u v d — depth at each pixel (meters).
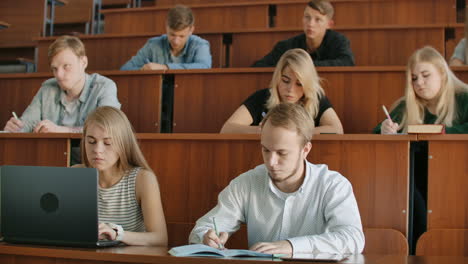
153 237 1.42
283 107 1.30
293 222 1.39
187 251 1.07
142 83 2.52
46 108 2.37
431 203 1.64
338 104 2.39
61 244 1.21
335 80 2.40
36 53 3.67
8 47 3.79
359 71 2.38
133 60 3.02
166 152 1.82
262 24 3.57
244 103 2.21
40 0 3.80
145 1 4.55
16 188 1.24
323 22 2.72
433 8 3.38
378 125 2.15
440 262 1.06
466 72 2.34
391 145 1.67
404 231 1.64
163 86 2.58
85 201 1.19
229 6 3.61
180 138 1.81
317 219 1.38
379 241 1.61
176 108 2.51
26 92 2.67
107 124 1.50
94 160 1.49
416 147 1.77
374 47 3.01
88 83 2.36
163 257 1.03
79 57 2.32
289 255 1.12
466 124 1.95
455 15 3.35
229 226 1.43
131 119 2.52
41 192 1.22
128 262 1.06
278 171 1.30
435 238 1.61
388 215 1.65
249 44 3.20
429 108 2.09
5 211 1.25
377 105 2.37
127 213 1.53
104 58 3.34
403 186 1.65
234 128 2.10
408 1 3.39
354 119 2.38
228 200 1.45
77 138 1.93
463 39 2.87
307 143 1.34
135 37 3.31
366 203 1.67
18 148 1.98
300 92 2.08
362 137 1.68
